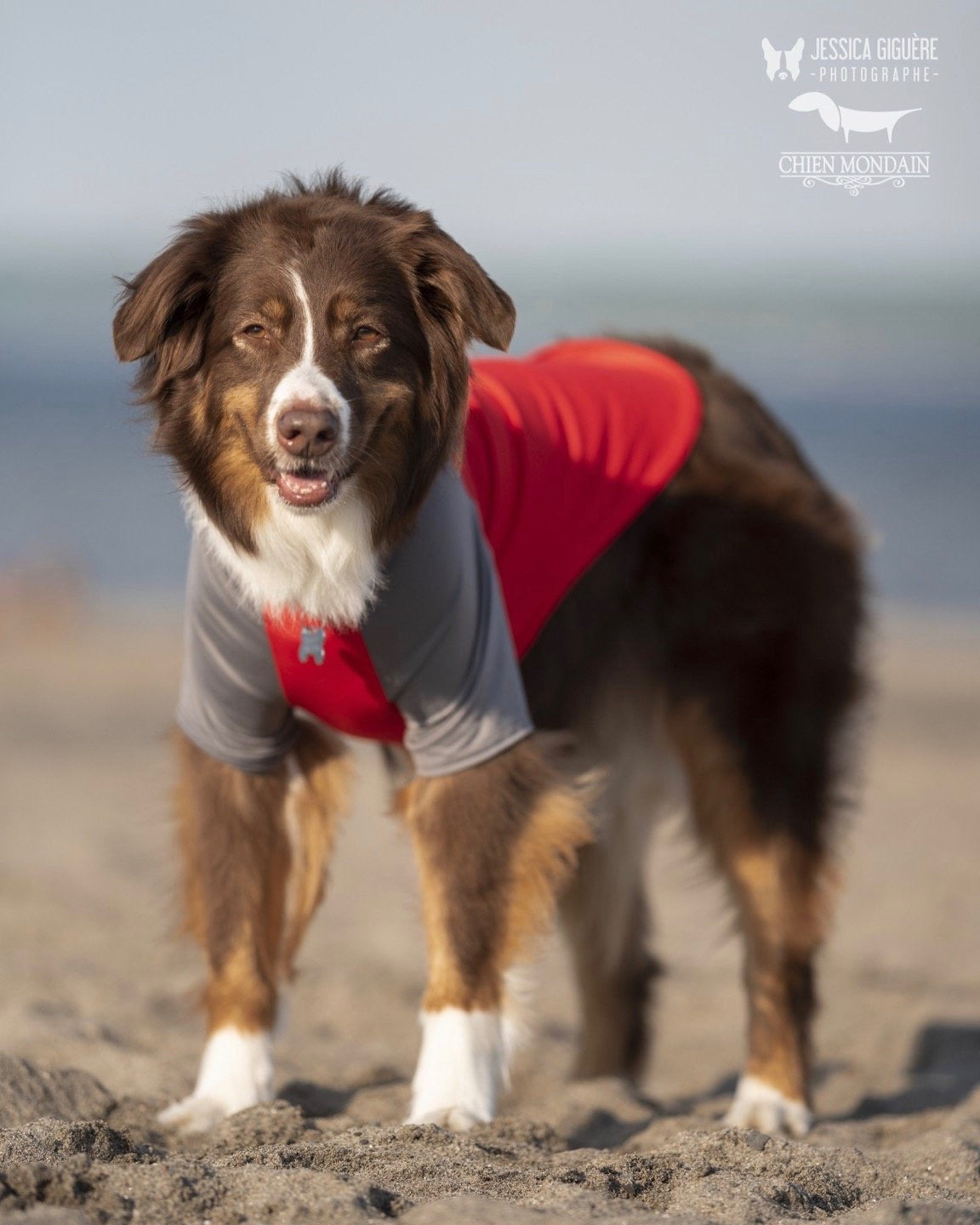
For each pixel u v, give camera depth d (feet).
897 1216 12.87
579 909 23.16
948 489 118.42
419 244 18.01
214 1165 14.17
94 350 231.91
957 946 33.19
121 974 27.07
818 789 21.45
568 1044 26.50
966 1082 22.75
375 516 17.39
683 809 21.88
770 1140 15.67
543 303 329.11
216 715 18.25
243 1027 18.28
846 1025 27.17
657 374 22.90
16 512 104.22
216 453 17.75
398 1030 25.95
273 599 17.47
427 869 17.97
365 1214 12.69
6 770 46.68
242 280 17.49
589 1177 14.25
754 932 20.95
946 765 51.29
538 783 18.06
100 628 74.33
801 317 300.61
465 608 17.65
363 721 18.31
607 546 20.81
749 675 21.25
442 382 18.12
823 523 22.31
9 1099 17.07
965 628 76.54
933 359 230.07
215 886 18.44
